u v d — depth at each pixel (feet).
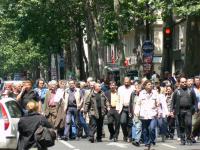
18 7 165.48
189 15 106.01
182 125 80.18
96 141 86.07
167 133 91.15
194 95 80.12
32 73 322.14
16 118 65.62
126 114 83.92
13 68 347.97
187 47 119.65
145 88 74.49
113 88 86.07
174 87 99.45
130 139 84.48
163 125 85.46
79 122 90.79
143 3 114.11
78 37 175.73
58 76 209.97
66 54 194.39
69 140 88.33
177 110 80.33
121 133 103.40
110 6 157.17
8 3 172.76
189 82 80.33
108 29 160.15
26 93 77.25
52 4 160.97
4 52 295.69
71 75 179.73
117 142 84.43
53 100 88.79
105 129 111.65
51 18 166.81
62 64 224.53
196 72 118.21
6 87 97.71
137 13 134.92
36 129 50.24
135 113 75.00
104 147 77.41
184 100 79.66
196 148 74.84
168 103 91.30
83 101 89.51
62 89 89.51
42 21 166.50
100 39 151.64
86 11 158.51
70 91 89.71
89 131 85.61
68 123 88.84
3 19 191.52
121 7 139.64
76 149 75.10
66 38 174.19
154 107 74.08
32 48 272.51
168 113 86.02
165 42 108.47
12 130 63.93
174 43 190.90
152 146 78.07
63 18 166.71
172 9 105.09
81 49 176.76
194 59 118.83
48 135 49.62
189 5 102.73
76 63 179.52
